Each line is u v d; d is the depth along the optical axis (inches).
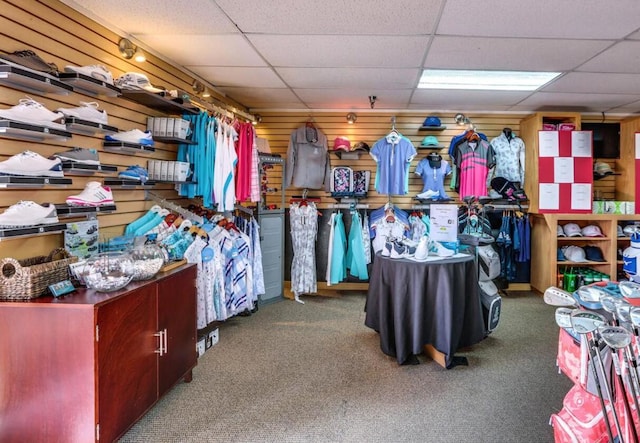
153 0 96.3
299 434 87.7
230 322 166.4
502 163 213.2
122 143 106.7
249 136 163.8
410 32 114.9
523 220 212.7
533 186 209.8
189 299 109.6
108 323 75.2
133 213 124.1
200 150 140.2
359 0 95.7
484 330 137.0
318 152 211.6
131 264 88.7
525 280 223.6
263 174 195.8
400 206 222.1
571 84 166.9
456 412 97.0
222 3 97.8
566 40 119.6
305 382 112.1
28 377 72.3
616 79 159.2
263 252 193.3
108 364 75.2
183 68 150.3
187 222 130.0
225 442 84.8
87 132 99.3
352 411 97.0
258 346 139.3
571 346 70.1
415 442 85.0
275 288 200.8
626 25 108.6
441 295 120.9
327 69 150.6
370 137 222.1
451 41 121.4
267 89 180.5
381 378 115.0
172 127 126.8
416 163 221.5
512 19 105.6
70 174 95.8
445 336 120.0
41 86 83.1
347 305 193.2
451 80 164.4
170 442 84.7
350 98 195.5
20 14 82.0
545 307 190.2
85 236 98.0
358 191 218.2
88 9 100.9
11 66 73.2
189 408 97.8
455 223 136.7
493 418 94.4
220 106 167.2
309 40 121.9
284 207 213.3
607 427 58.3
